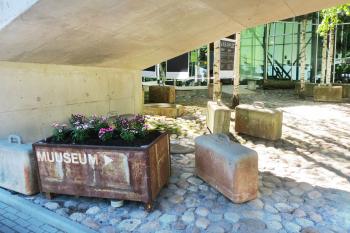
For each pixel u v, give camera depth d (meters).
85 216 3.54
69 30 4.77
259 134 7.08
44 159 3.85
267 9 5.70
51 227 3.41
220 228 3.27
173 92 12.67
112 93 8.12
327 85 14.22
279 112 6.88
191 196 4.02
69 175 3.79
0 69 5.09
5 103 5.22
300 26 22.38
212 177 4.20
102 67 7.64
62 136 4.02
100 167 3.65
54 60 5.93
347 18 20.09
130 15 4.80
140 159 3.50
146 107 10.08
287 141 6.87
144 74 15.97
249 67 24.59
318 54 22.52
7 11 4.07
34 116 5.79
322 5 5.62
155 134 4.16
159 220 3.45
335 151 6.11
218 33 7.02
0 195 4.12
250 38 24.03
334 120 9.38
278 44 23.48
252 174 3.81
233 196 3.76
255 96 16.30
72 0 3.86
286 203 3.81
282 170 5.00
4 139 4.83
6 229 3.35
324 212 3.60
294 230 3.21
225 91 18.91
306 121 9.22
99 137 3.89
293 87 21.03
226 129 7.23
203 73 20.22
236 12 5.73
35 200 3.96
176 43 7.18
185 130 7.82
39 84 5.85
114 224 3.37
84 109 7.10
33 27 4.38
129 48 6.72
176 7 4.93
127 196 3.63
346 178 4.64
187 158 5.62
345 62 21.33
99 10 4.35
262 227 3.27
